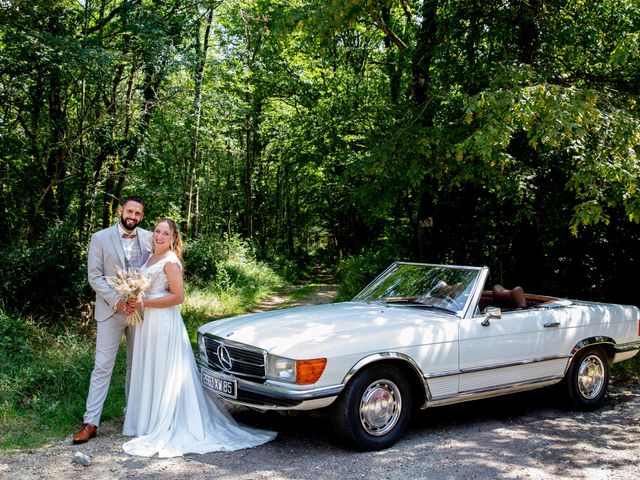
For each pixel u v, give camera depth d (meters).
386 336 4.55
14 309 8.98
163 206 17.92
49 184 11.19
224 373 4.71
